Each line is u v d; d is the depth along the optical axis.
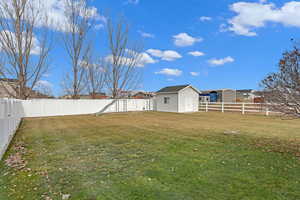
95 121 12.68
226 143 6.08
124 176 3.49
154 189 2.95
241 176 3.42
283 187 2.96
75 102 18.67
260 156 4.65
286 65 4.14
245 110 17.91
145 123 11.49
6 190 2.98
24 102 15.88
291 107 4.22
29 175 3.58
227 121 12.28
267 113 15.70
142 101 23.61
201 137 7.09
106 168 3.93
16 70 15.57
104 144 6.11
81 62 20.81
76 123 11.67
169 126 10.12
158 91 23.45
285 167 3.87
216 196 2.70
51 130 9.05
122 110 22.03
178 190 2.90
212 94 30.05
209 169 3.78
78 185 3.13
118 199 2.66
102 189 2.98
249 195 2.71
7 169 3.92
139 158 4.58
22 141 6.64
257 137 7.05
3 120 5.13
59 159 4.57
